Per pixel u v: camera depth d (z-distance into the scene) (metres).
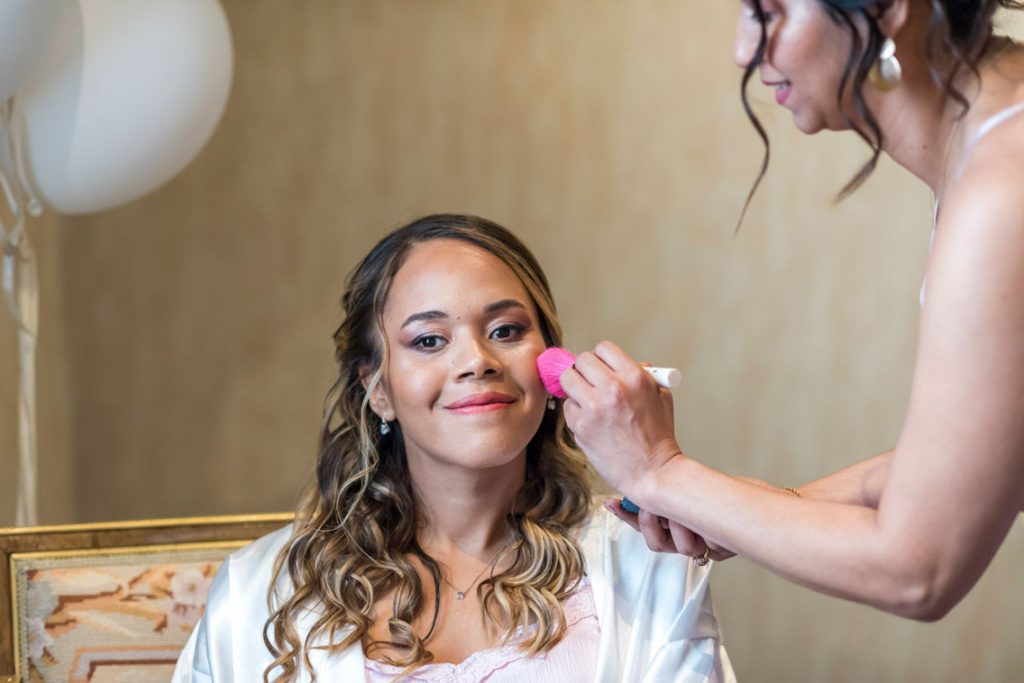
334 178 2.91
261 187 2.91
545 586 1.56
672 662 1.50
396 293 1.54
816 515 1.02
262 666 1.54
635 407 1.12
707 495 1.08
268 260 2.93
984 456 0.92
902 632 2.89
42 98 1.88
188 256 2.92
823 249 2.88
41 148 1.92
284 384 2.95
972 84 0.99
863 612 2.90
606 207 2.90
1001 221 0.90
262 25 2.88
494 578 1.56
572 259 2.91
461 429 1.48
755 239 2.89
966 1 0.98
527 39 2.88
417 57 2.89
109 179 1.96
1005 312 0.90
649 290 2.91
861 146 2.84
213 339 2.93
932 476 0.94
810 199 2.87
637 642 1.52
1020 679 2.84
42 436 2.71
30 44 1.71
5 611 1.80
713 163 2.89
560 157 2.90
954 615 2.87
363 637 1.51
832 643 2.92
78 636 1.82
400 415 1.53
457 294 1.50
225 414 2.95
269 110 2.89
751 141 2.87
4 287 2.10
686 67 2.87
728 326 2.91
